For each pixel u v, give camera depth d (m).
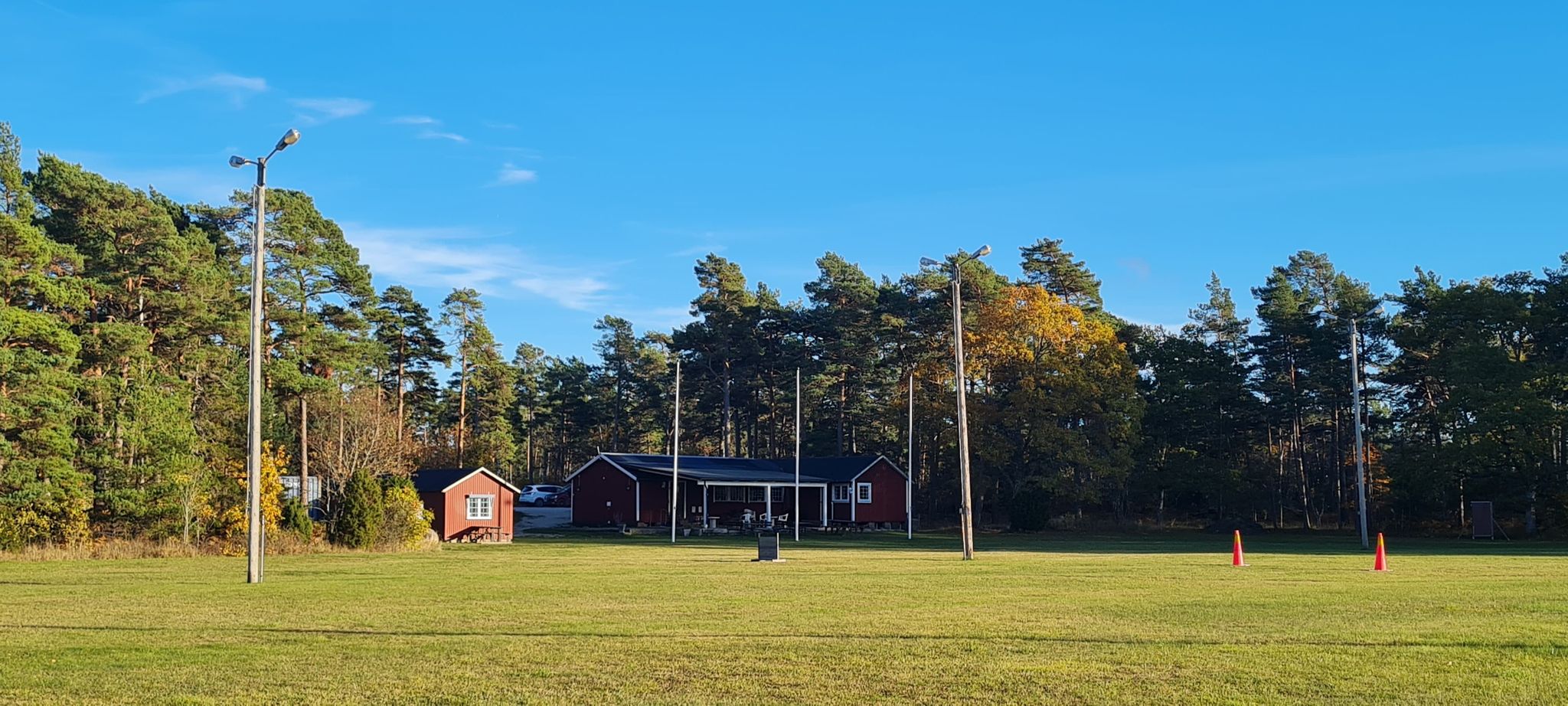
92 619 16.95
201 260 51.50
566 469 120.44
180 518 39.28
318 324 57.59
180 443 40.19
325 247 60.00
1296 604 18.70
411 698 10.72
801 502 74.88
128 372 44.81
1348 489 78.50
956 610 17.88
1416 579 25.09
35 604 19.44
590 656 12.99
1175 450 75.94
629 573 27.91
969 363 70.25
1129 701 10.51
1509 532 61.97
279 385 54.59
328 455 54.34
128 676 11.85
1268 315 76.75
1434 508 70.06
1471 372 59.66
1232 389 75.56
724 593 21.27
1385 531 66.88
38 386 38.38
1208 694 10.80
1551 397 60.09
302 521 40.78
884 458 72.44
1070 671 11.98
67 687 11.27
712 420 100.94
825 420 93.19
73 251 43.97
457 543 51.53
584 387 112.69
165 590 22.61
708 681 11.48
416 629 15.54
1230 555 38.12
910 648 13.55
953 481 83.56
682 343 86.88
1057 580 24.78
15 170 47.91
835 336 84.19
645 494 68.31
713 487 71.56
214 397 49.53
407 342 79.75
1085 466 68.94
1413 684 11.19
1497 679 11.39
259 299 25.86
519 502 94.56
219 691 11.05
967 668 12.14
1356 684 11.20
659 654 13.13
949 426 71.56
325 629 15.68
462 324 92.19
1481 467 60.91
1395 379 71.12
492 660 12.77
